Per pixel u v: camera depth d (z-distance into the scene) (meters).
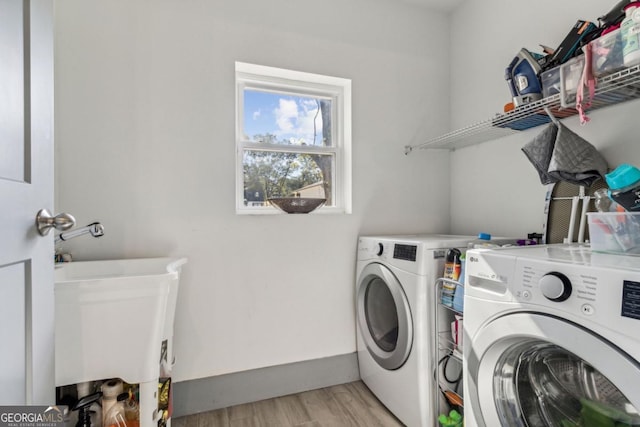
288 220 1.81
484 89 1.94
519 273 0.86
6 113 0.66
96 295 1.00
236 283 1.71
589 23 1.16
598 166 1.23
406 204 2.11
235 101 1.73
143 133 1.57
